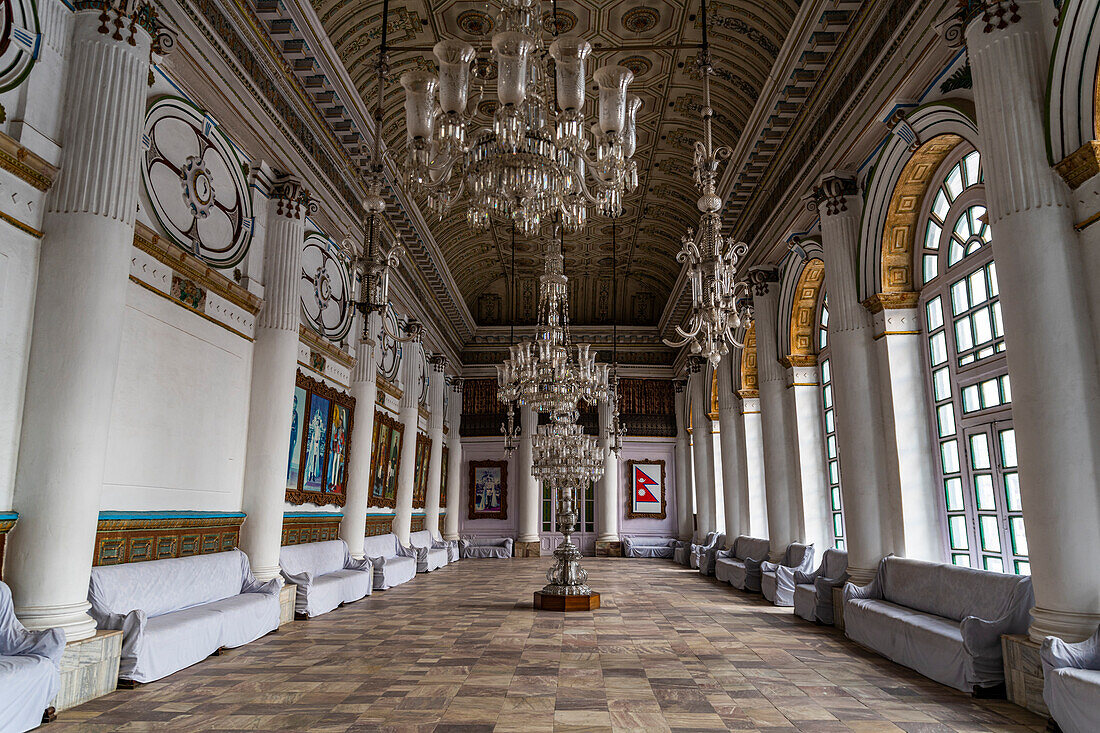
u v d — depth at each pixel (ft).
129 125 18.69
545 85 16.74
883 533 27.09
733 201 41.42
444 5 31.73
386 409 47.60
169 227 22.80
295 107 29.81
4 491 16.15
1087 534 15.61
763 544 42.29
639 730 14.70
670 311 64.44
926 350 26.55
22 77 16.94
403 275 48.78
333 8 29.63
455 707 16.33
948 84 21.99
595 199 17.70
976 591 19.97
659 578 49.37
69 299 17.17
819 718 15.64
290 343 29.30
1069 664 14.60
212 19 23.31
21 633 15.20
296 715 15.60
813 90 30.48
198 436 24.43
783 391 39.06
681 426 72.95
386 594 38.60
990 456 22.48
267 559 27.63
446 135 15.24
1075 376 16.06
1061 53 16.49
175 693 17.39
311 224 34.58
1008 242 17.26
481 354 76.59
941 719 15.62
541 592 33.55
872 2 24.76
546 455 33.60
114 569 19.04
